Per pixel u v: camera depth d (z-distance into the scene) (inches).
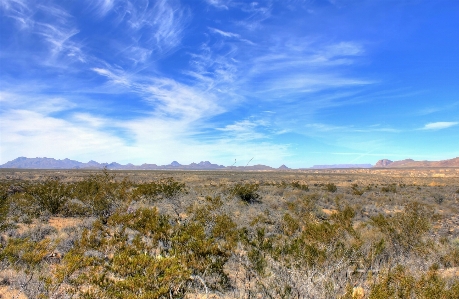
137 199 765.9
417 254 327.9
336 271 234.8
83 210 647.8
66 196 729.6
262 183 1907.0
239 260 292.0
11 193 964.6
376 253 279.3
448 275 247.6
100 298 206.4
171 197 858.1
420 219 414.6
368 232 403.9
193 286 252.4
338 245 294.0
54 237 413.1
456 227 588.1
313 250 269.7
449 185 1971.0
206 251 282.0
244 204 799.7
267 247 292.5
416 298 189.3
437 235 468.8
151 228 362.6
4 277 276.8
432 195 1194.0
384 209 850.1
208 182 1946.4
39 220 570.9
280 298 211.6
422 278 197.8
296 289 208.4
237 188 951.6
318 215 671.8
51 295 226.5
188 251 285.4
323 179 2684.5
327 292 197.2
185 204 747.4
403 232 371.2
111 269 244.7
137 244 309.3
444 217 709.9
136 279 207.8
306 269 233.3
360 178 2965.1
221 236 388.2
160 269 229.0
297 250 272.8
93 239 353.1
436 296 186.7
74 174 2861.7
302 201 830.5
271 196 1064.2
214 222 454.9
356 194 1254.3
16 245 334.0
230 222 423.5
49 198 652.1
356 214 714.8
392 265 267.0
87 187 855.1
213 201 661.9
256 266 261.1
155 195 856.9
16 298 231.9
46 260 321.1
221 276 275.3
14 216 581.9
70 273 250.8
